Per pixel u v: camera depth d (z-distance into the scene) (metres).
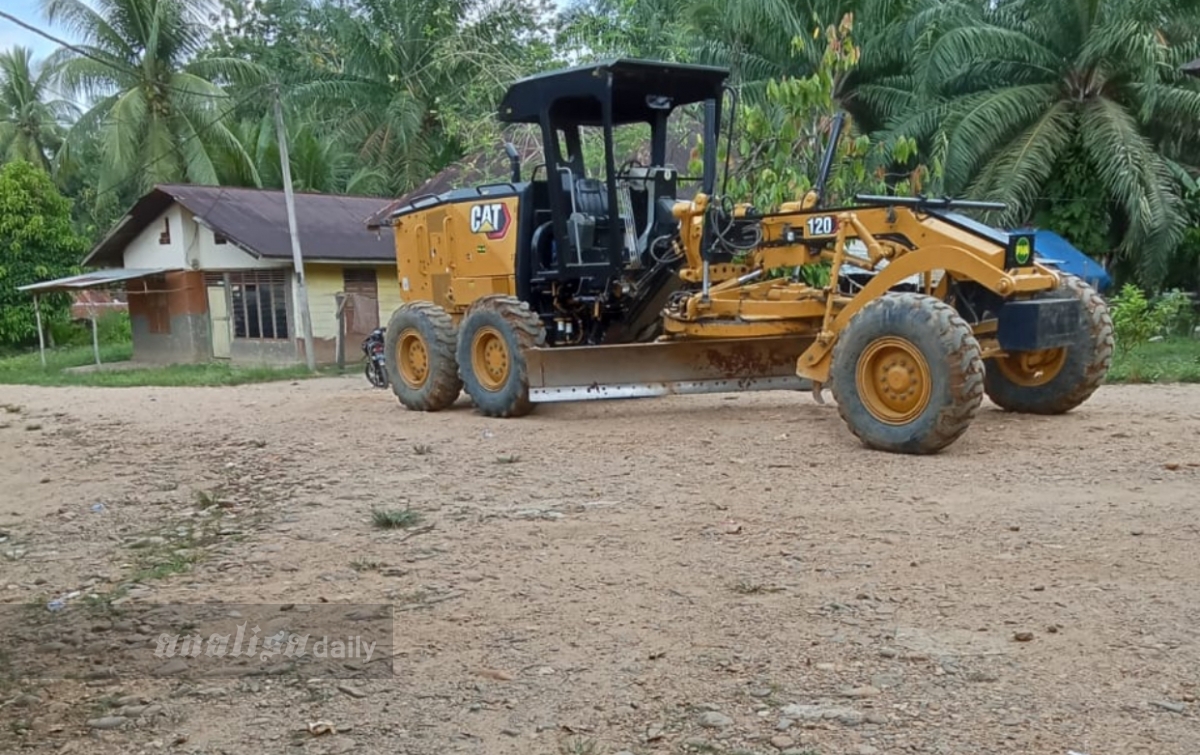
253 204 23.81
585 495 6.66
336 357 22.50
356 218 24.58
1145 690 3.60
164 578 5.46
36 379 19.83
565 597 4.76
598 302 10.16
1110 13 20.55
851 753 3.26
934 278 8.16
